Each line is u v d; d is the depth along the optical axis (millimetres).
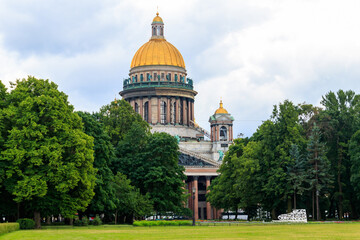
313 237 57625
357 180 110938
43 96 86875
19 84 91125
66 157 88438
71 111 96312
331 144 121562
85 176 88062
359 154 109375
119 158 120750
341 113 123750
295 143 113062
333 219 122125
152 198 117188
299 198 116438
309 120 128750
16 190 81562
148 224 98250
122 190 109688
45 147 83062
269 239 55062
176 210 118625
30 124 84438
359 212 126938
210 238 57312
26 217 92875
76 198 89250
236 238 56969
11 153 81438
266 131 115250
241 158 132750
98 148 105688
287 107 115500
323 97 132625
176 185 120438
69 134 87312
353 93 128000
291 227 81688
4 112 85188
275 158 112625
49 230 76375
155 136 124062
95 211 107062
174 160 122375
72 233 67125
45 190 82188
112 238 57844
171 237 59406
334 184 121188
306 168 113375
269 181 109938
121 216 118625
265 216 131875
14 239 56094
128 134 123938
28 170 83125
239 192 121688
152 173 114812
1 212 89062
